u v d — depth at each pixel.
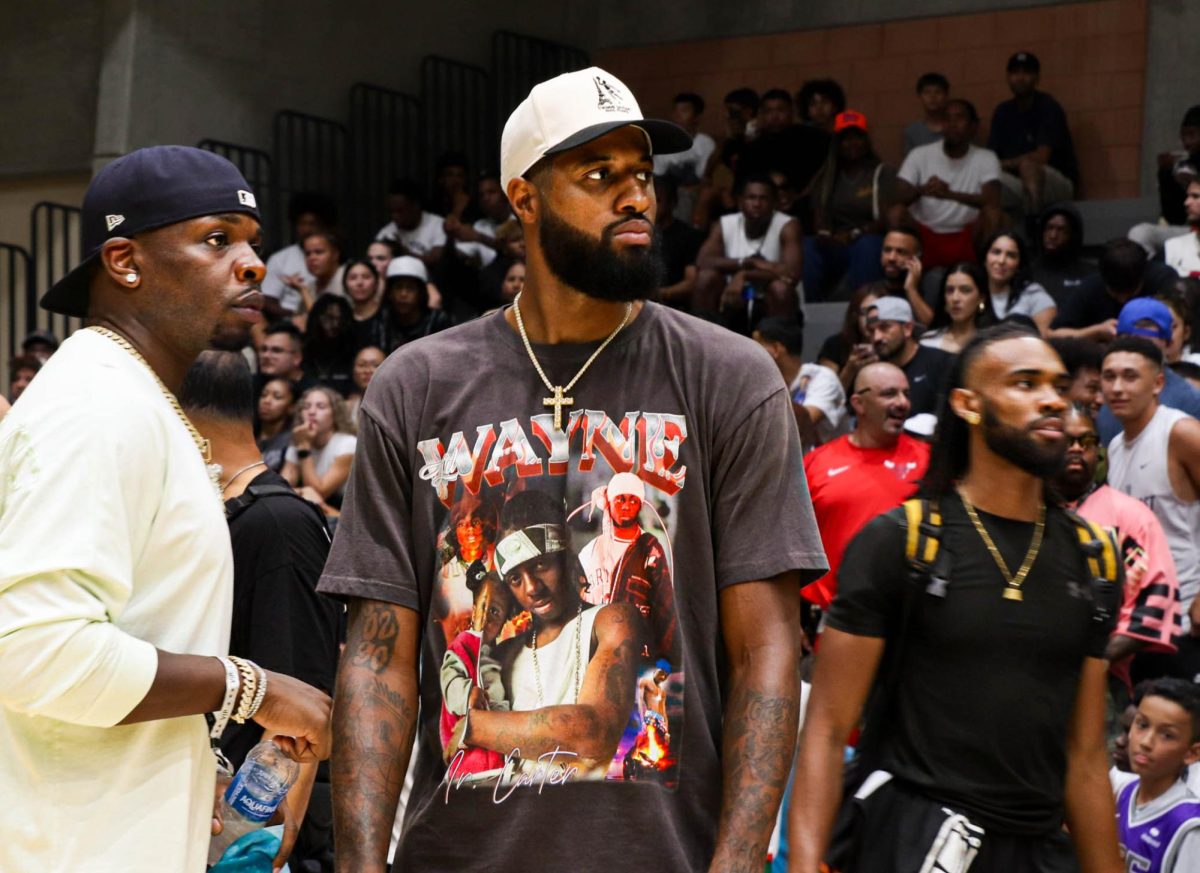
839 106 11.28
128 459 2.11
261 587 3.17
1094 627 2.86
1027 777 2.80
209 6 11.27
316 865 3.54
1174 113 11.20
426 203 11.34
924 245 9.84
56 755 2.11
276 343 8.35
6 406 2.85
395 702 2.19
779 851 3.62
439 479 2.20
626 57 13.41
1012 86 10.67
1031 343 2.87
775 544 2.16
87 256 2.27
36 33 11.32
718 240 9.79
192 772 2.20
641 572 2.15
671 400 2.19
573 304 2.21
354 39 12.19
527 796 2.09
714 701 2.18
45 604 2.01
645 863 2.06
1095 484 4.86
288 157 11.61
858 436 5.50
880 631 2.87
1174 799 3.90
